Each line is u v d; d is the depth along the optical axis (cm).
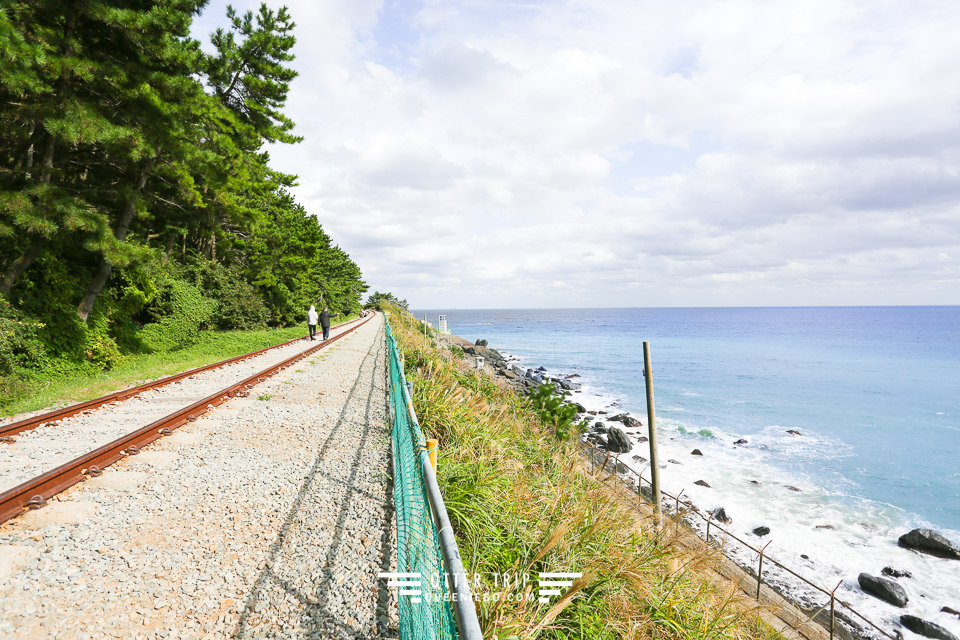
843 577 1018
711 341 9006
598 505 572
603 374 4434
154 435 657
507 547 398
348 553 381
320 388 1136
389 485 539
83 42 1413
